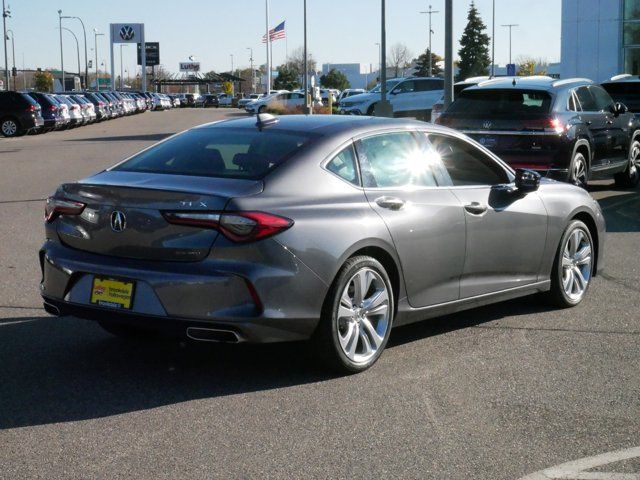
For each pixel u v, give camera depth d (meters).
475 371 5.75
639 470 4.21
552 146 13.47
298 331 5.30
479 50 100.88
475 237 6.40
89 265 5.31
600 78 38.16
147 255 5.19
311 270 5.25
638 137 16.62
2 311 7.18
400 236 5.80
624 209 13.80
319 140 5.71
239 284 5.04
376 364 5.88
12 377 5.50
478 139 13.88
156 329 5.16
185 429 4.67
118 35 101.88
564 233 7.36
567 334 6.71
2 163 22.64
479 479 4.08
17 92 36.97
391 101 35.97
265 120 6.09
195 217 5.05
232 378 5.54
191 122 51.25
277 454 4.34
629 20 37.25
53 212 5.58
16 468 4.14
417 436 4.61
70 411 4.91
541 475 4.14
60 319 6.96
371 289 5.71
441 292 6.23
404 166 6.10
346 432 4.65
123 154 25.73
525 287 7.04
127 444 4.45
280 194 5.29
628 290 8.30
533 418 4.90
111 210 5.29
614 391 5.38
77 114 42.84
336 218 5.43
